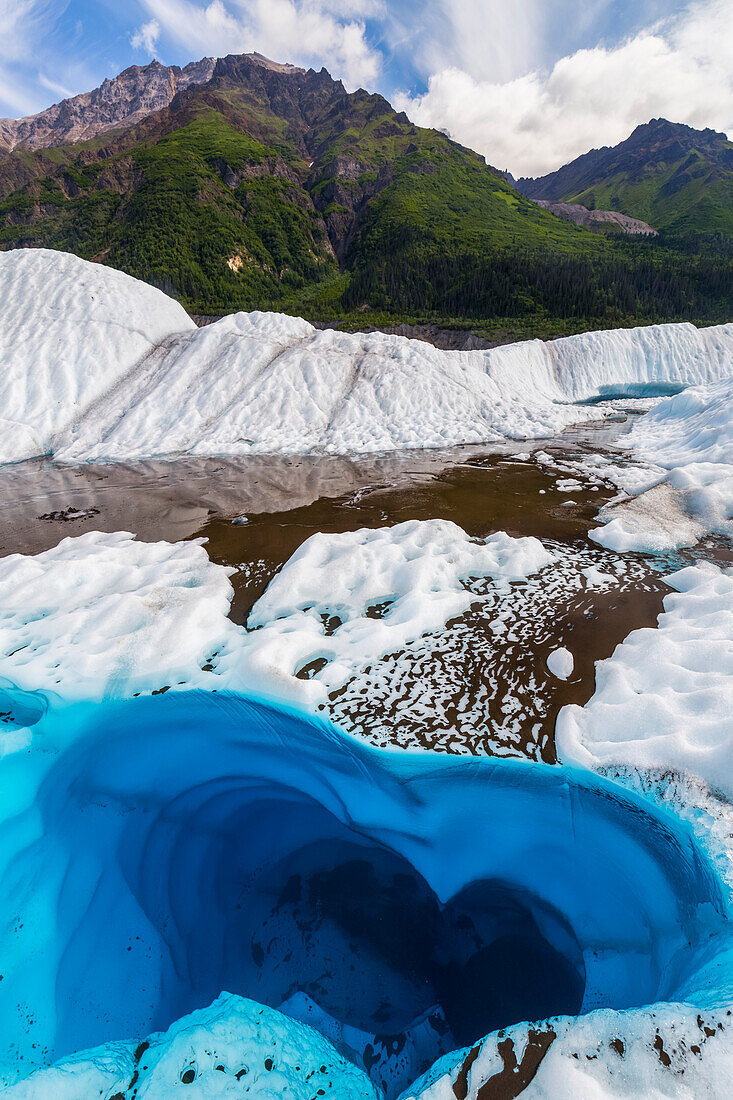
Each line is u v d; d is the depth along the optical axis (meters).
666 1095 3.11
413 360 22.53
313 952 5.52
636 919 4.73
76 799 5.97
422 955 5.34
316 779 5.97
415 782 5.57
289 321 24.38
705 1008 3.47
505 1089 3.39
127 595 8.27
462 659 7.00
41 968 4.92
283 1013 4.95
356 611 8.10
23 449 17.83
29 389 19.70
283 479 15.02
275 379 20.73
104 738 6.36
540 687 6.45
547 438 18.83
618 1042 3.45
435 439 18.56
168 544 10.57
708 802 4.76
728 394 15.27
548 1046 3.53
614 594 8.23
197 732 6.34
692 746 5.12
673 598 7.80
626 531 10.16
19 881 5.29
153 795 6.31
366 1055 4.64
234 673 6.85
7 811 5.57
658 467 14.05
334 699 6.42
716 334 32.75
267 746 6.18
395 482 14.45
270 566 9.71
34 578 8.92
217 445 18.00
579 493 12.95
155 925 5.62
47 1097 3.87
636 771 5.16
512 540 9.97
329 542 9.87
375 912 5.75
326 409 20.20
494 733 5.87
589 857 5.07
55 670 6.96
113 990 5.03
